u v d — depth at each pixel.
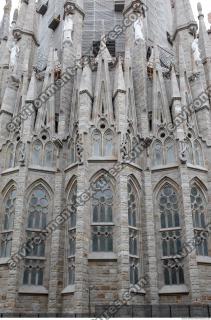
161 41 43.56
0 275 27.31
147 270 26.94
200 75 35.09
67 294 26.09
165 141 31.22
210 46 41.00
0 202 30.09
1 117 33.41
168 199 29.28
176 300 25.98
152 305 23.88
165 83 34.69
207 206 29.58
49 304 26.20
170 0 50.84
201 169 30.38
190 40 39.47
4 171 30.91
